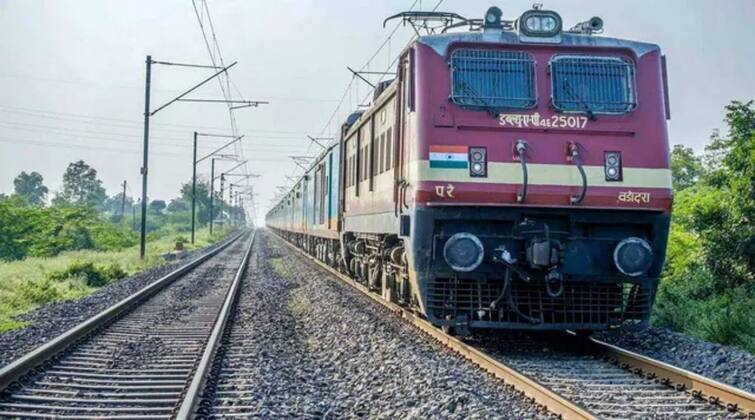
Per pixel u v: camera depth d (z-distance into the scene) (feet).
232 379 28.14
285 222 180.55
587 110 32.14
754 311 44.06
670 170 32.42
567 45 32.94
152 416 22.24
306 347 36.81
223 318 42.37
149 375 28.81
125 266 98.68
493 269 32.04
